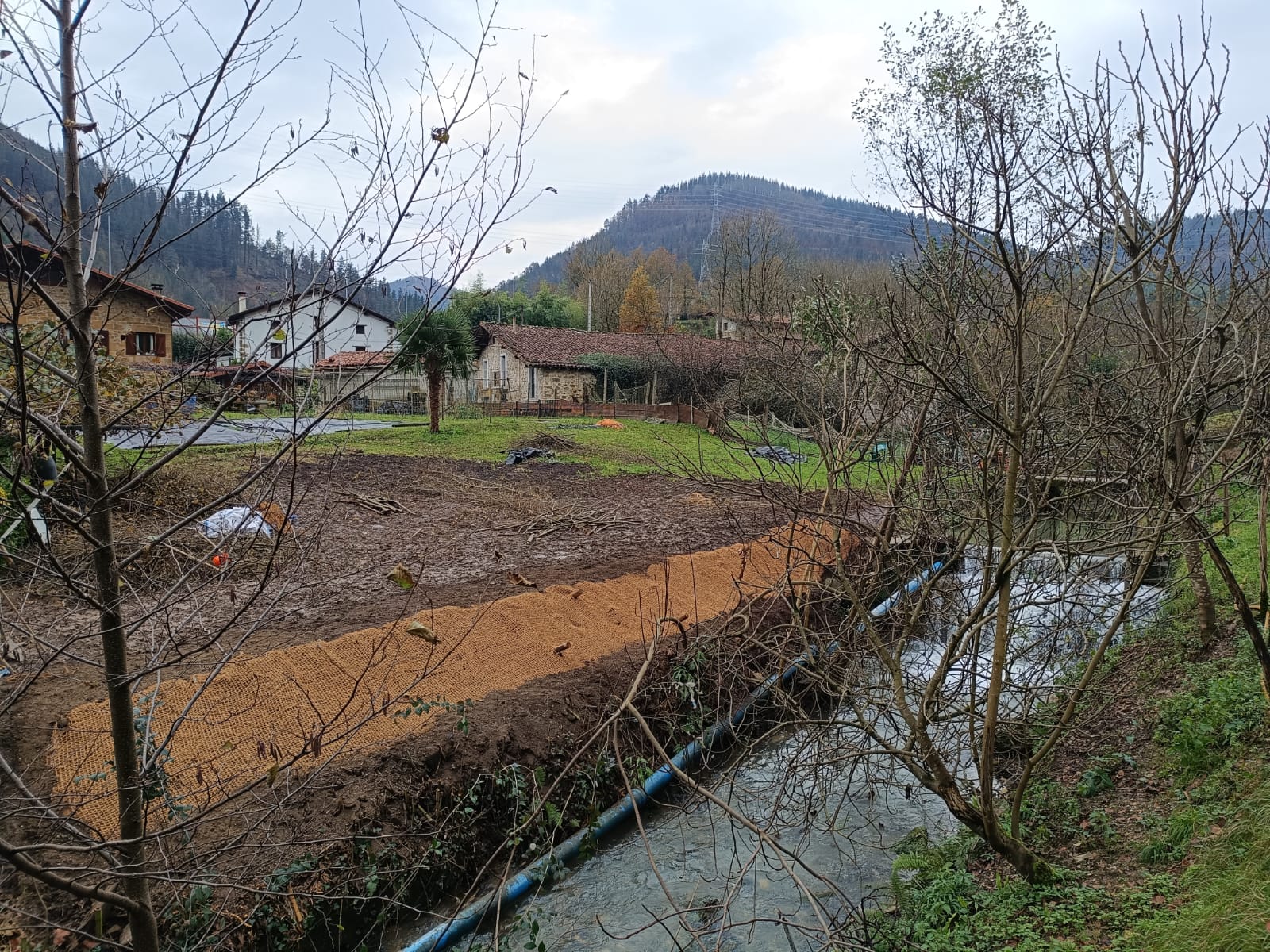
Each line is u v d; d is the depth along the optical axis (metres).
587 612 9.39
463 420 30.44
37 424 2.48
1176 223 4.20
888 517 6.32
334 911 5.09
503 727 6.92
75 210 2.47
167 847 4.39
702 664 8.12
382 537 12.62
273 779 3.53
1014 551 4.50
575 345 38.47
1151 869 5.30
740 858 6.49
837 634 6.55
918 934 5.08
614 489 18.47
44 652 3.70
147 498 9.85
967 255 4.95
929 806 7.34
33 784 4.86
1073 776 6.84
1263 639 5.61
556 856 5.92
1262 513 6.07
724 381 25.27
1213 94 4.29
